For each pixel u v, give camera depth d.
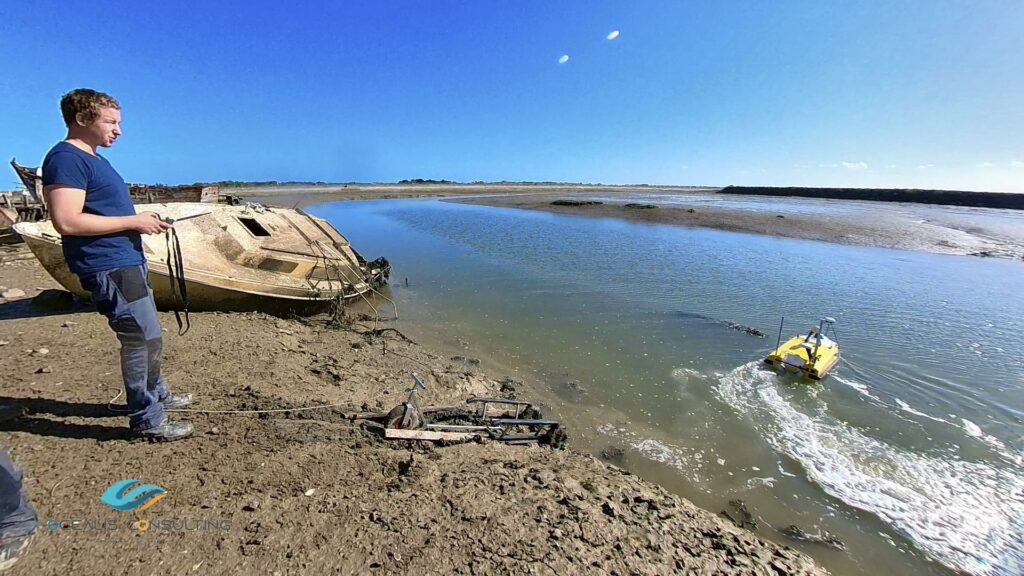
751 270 19.39
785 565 4.25
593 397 8.45
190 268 9.12
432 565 3.39
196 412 5.11
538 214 42.25
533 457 5.80
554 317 12.68
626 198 71.62
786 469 6.68
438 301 14.01
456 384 8.14
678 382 9.10
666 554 4.01
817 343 9.68
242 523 3.54
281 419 5.27
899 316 13.58
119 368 5.90
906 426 7.77
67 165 3.48
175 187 22.08
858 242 27.84
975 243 27.94
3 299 8.91
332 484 4.23
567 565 3.61
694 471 6.57
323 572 3.20
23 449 3.99
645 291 15.67
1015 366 10.16
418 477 4.56
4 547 2.91
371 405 6.48
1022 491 6.30
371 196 67.69
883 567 5.12
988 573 5.07
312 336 9.24
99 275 3.74
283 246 11.48
